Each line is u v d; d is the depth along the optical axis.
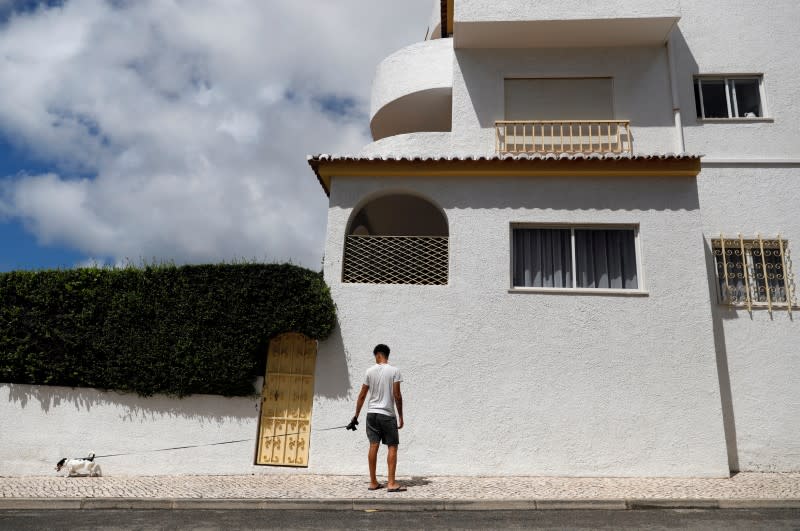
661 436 9.42
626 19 12.68
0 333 10.32
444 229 13.70
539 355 9.83
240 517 7.09
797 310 10.77
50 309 10.34
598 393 9.62
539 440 9.51
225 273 10.17
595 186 10.54
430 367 9.88
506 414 9.63
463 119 13.48
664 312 9.88
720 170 11.91
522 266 10.52
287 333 10.30
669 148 12.70
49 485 8.88
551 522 6.87
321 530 6.54
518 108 13.59
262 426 9.93
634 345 9.78
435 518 7.04
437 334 10.01
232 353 9.84
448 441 9.58
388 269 10.79
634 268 10.33
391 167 10.77
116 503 7.61
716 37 13.07
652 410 9.52
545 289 10.11
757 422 10.28
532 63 13.65
